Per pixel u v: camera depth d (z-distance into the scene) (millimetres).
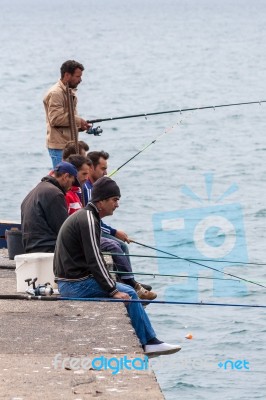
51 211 30469
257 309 45062
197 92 190875
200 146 112000
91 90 196250
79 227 26953
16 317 26094
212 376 36938
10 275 31359
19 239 33000
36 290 28047
